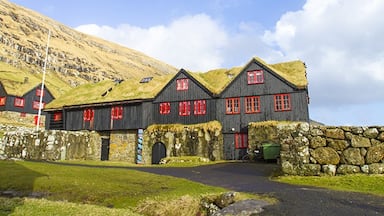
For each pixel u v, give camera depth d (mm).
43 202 11023
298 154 16484
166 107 38000
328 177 15070
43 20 166875
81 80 125875
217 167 24750
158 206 11641
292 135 16969
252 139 31297
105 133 40969
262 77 34438
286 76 34594
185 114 36906
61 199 13680
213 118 35469
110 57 180375
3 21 119000
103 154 40344
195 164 28141
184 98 37406
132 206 12438
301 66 37312
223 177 18391
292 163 16578
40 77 104750
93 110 42031
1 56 98312
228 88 35719
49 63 119750
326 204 9328
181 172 21453
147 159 36469
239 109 34594
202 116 36062
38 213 9227
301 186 13469
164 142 35844
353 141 15383
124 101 39125
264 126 31031
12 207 9875
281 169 17422
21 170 19875
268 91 33781
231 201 10336
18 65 103000
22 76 87375
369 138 15117
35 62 113188
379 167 14477
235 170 22078
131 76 159875
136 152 37906
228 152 33875
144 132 37875
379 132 15000
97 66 143875
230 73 41406
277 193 11102
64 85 110125
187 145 34438
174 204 11438
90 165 27438
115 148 39625
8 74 83375
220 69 43625
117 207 12562
